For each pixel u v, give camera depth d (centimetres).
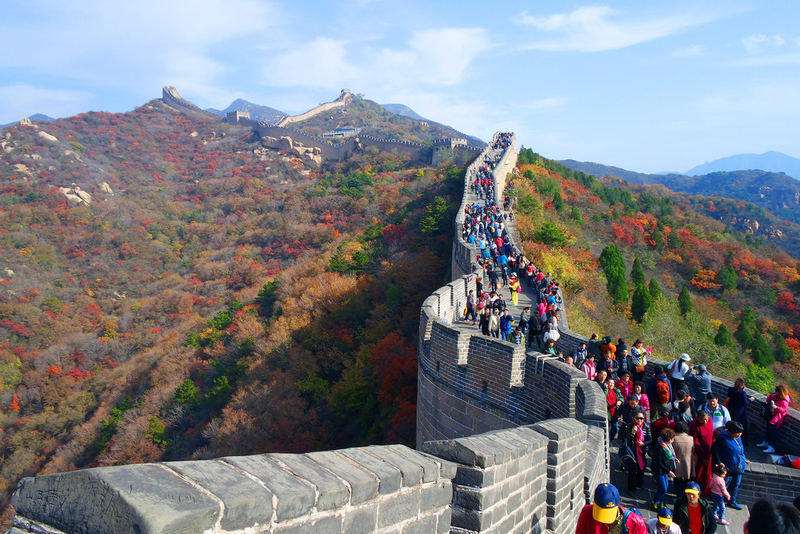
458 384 1244
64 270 10131
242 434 3778
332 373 4056
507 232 3161
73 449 5428
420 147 12575
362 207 9638
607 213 6519
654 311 3102
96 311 8781
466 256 2630
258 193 13288
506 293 2292
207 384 5100
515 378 1077
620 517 570
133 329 7981
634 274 3925
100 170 15300
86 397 6462
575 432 586
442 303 1727
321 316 4744
